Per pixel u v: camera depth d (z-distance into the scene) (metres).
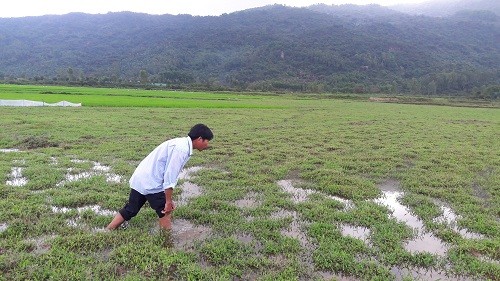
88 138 15.57
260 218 7.28
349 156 13.88
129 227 6.38
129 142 14.90
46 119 20.47
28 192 8.09
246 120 25.38
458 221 7.38
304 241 6.32
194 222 6.91
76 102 31.92
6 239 5.76
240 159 12.62
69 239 5.73
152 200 5.96
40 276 4.75
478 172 12.20
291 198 8.74
